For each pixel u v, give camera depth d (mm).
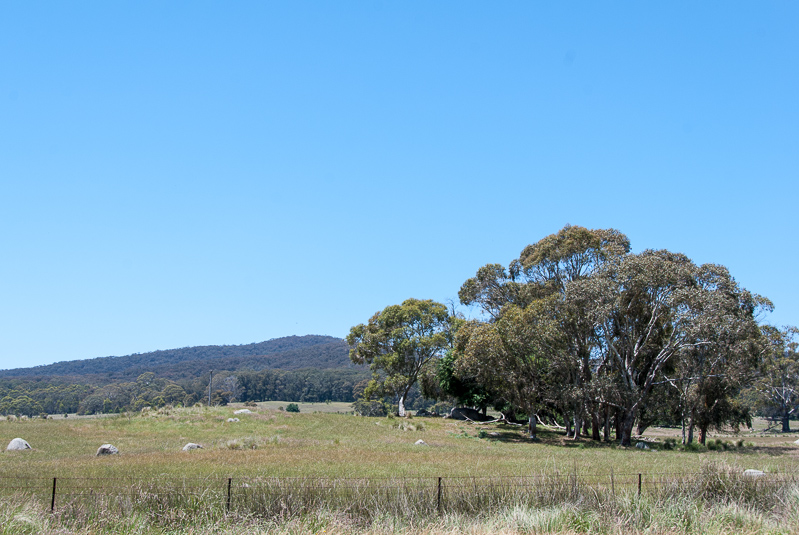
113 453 29000
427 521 12656
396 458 27484
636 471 22812
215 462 24688
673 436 64250
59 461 25516
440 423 53125
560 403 48406
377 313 68438
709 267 46812
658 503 13430
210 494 13648
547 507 13250
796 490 14234
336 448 32250
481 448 36000
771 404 82188
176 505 13281
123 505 12992
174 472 20750
